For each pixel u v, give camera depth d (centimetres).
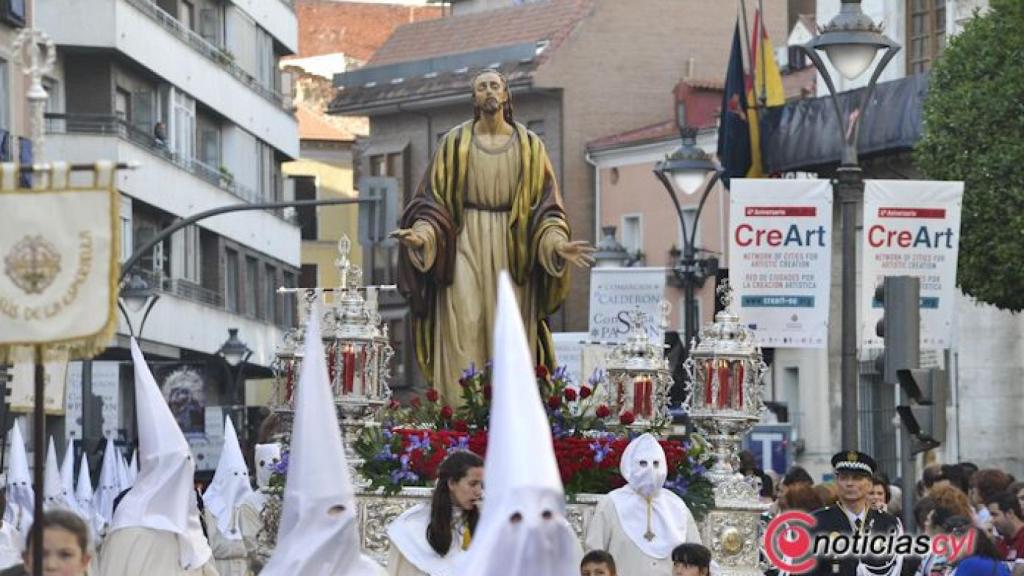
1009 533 2997
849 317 4019
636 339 3166
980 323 7850
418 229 3130
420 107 12169
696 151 5631
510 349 1725
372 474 2972
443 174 3156
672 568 2708
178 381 6906
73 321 1795
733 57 7381
